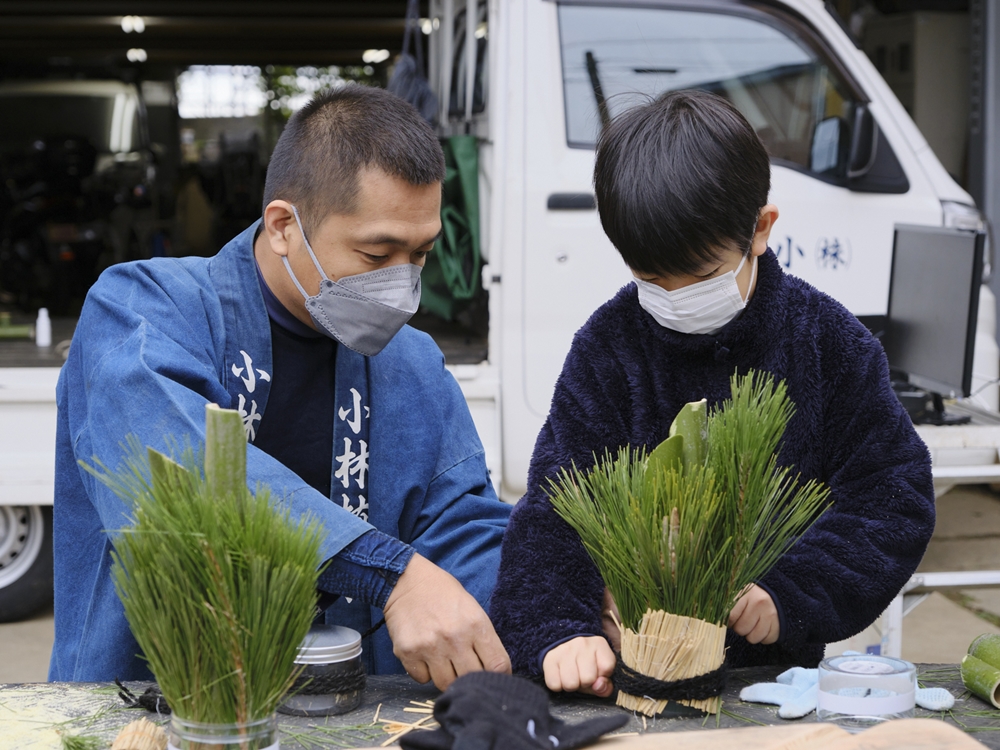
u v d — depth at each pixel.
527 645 1.17
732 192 1.13
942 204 3.52
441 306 3.70
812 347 1.26
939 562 4.29
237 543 0.91
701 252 1.14
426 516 1.49
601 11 3.29
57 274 6.39
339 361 1.46
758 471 1.04
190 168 10.13
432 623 1.11
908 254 2.90
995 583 2.36
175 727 0.93
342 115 1.29
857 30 5.72
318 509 1.15
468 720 0.90
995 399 3.72
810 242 3.43
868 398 1.25
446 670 1.12
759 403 1.11
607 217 1.19
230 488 0.95
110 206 6.90
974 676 1.13
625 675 1.09
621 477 1.10
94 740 1.01
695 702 1.08
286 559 0.93
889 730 0.93
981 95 5.26
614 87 3.30
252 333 1.40
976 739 1.02
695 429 1.06
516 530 1.25
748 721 1.08
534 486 1.26
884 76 6.29
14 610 3.57
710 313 1.21
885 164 3.50
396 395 1.49
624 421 1.30
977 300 2.56
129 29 9.03
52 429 3.06
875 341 1.28
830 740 0.92
